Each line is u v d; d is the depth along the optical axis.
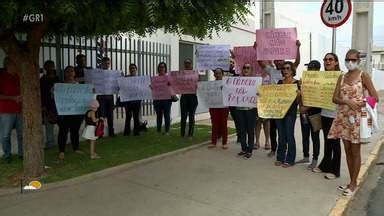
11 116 8.07
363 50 12.14
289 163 8.12
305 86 7.63
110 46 11.22
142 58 12.38
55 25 7.89
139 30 6.84
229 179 7.25
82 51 10.46
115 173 7.56
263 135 11.80
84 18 5.50
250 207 5.90
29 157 7.07
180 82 10.59
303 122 8.09
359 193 7.03
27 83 7.01
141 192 6.49
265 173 7.65
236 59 10.06
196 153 9.29
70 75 8.56
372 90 6.34
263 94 8.26
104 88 10.16
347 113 6.47
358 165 6.50
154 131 11.80
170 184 6.93
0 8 4.91
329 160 7.50
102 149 9.32
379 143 10.96
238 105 8.72
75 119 8.70
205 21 5.88
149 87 10.66
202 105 9.79
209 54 10.73
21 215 5.50
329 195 6.46
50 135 9.31
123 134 11.31
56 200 6.09
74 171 7.46
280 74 9.05
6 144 8.09
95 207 5.82
